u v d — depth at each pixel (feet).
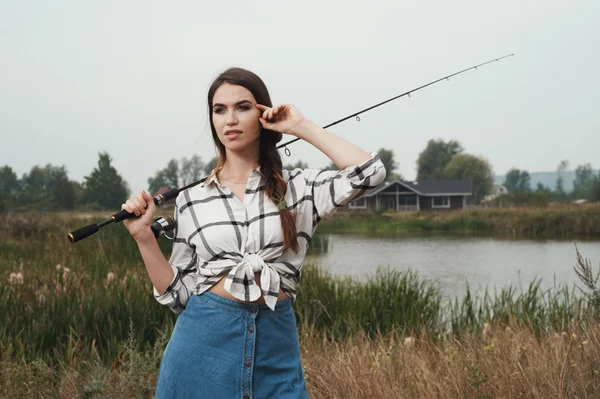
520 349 12.96
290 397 6.93
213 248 6.95
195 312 7.02
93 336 16.31
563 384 10.84
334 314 19.88
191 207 7.23
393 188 204.03
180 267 7.34
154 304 18.56
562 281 35.70
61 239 43.42
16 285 20.62
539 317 19.31
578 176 520.42
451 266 46.16
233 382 6.78
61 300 18.31
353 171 6.87
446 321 21.38
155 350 11.98
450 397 10.55
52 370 12.65
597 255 54.13
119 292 19.95
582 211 105.50
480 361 12.47
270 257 6.97
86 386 10.93
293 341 7.23
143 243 7.09
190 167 380.58
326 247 63.77
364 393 10.94
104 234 40.40
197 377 6.83
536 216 101.09
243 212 7.02
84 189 249.55
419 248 66.23
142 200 7.06
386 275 25.98
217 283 6.99
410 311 20.22
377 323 19.02
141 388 10.61
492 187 355.56
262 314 6.94
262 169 7.14
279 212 7.00
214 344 6.84
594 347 12.51
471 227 111.04
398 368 12.59
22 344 14.74
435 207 207.10
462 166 344.49
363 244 73.46
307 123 7.16
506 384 10.97
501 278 38.42
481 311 21.33
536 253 57.41
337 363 12.38
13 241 44.73
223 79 7.23
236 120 7.15
